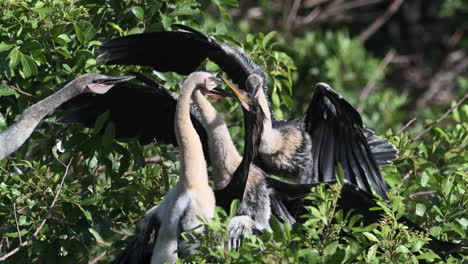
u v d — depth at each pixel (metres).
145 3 11.52
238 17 20.19
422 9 24.08
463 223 10.02
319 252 7.91
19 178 9.80
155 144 11.61
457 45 23.73
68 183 10.53
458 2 23.06
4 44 10.20
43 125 11.62
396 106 17.16
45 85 10.93
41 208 9.79
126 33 11.30
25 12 10.50
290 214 10.88
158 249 9.52
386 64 20.88
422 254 8.46
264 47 12.52
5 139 10.12
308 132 11.79
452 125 14.19
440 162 12.56
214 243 8.17
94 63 11.13
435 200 10.48
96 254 11.69
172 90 12.06
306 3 21.78
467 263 9.66
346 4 22.27
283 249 7.54
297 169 11.63
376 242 8.58
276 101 12.14
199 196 9.45
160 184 10.59
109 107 11.16
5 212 9.72
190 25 12.30
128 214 10.58
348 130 11.52
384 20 22.16
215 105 13.80
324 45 16.81
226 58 11.77
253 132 9.78
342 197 10.75
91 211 10.19
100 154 10.89
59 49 10.52
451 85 22.97
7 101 11.34
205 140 11.44
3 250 10.80
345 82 16.80
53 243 9.94
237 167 10.12
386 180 11.09
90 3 11.48
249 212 10.37
